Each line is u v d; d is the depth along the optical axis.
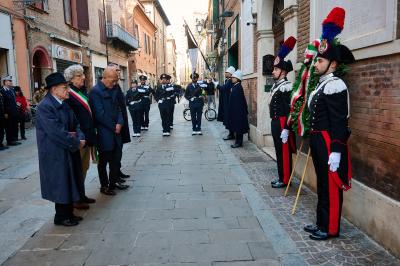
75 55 18.50
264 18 8.45
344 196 4.38
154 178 6.36
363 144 3.95
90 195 5.48
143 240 3.90
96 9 22.36
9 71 12.77
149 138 11.05
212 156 8.12
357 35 4.12
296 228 4.13
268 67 8.27
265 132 8.70
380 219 3.61
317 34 5.19
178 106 26.83
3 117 9.39
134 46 29.98
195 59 21.30
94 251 3.68
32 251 3.71
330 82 3.67
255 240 3.84
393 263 3.30
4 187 5.95
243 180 6.11
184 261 3.43
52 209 4.92
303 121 4.42
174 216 4.56
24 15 13.59
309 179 5.55
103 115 5.25
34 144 10.10
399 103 3.29
